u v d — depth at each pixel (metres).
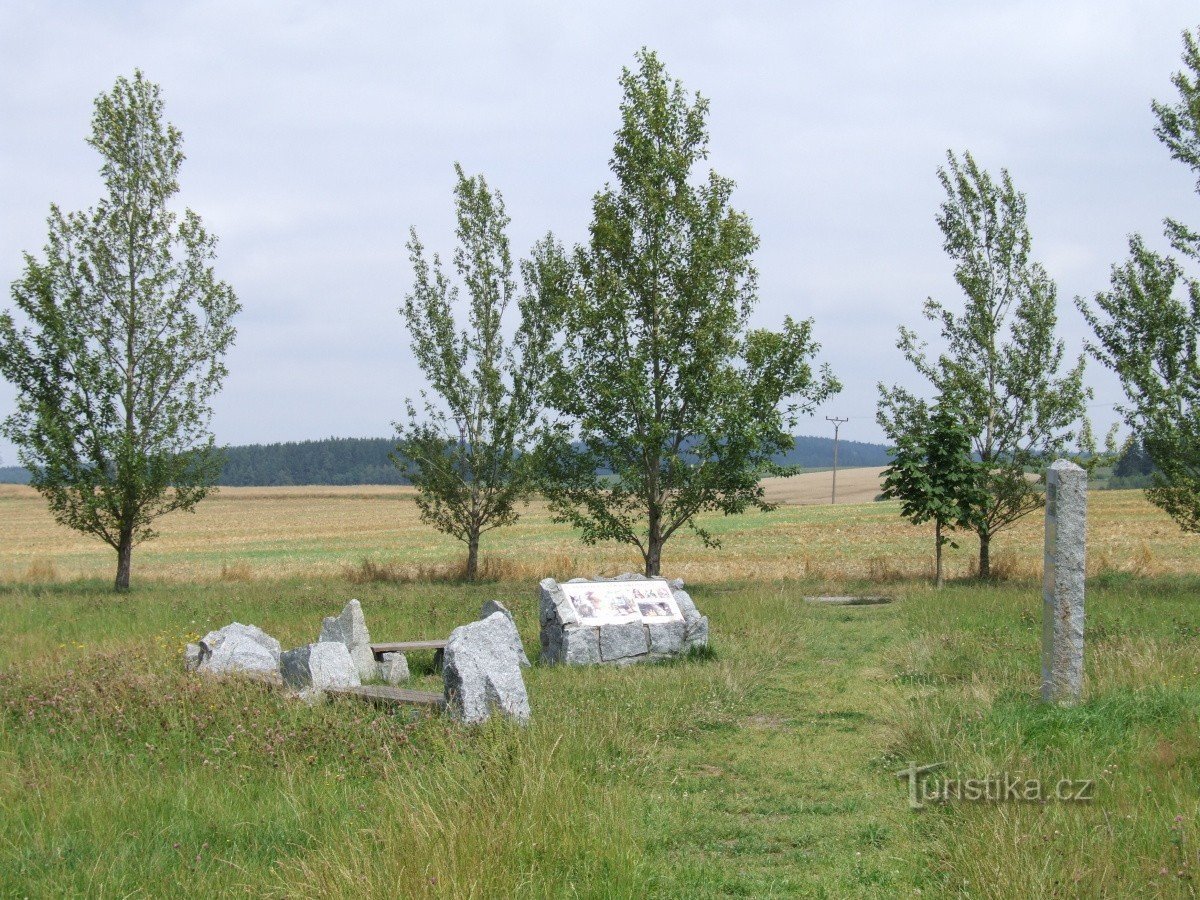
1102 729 7.95
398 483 173.25
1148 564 28.28
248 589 25.09
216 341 27.03
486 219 28.83
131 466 25.20
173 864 5.68
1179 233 22.12
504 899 5.03
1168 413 21.66
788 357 22.22
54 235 25.91
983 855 5.43
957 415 24.67
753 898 5.47
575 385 22.98
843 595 23.47
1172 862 5.27
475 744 7.55
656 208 21.81
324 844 5.82
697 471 22.16
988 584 24.05
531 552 45.09
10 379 25.41
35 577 30.84
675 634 13.91
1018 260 25.48
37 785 7.02
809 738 9.33
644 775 7.99
